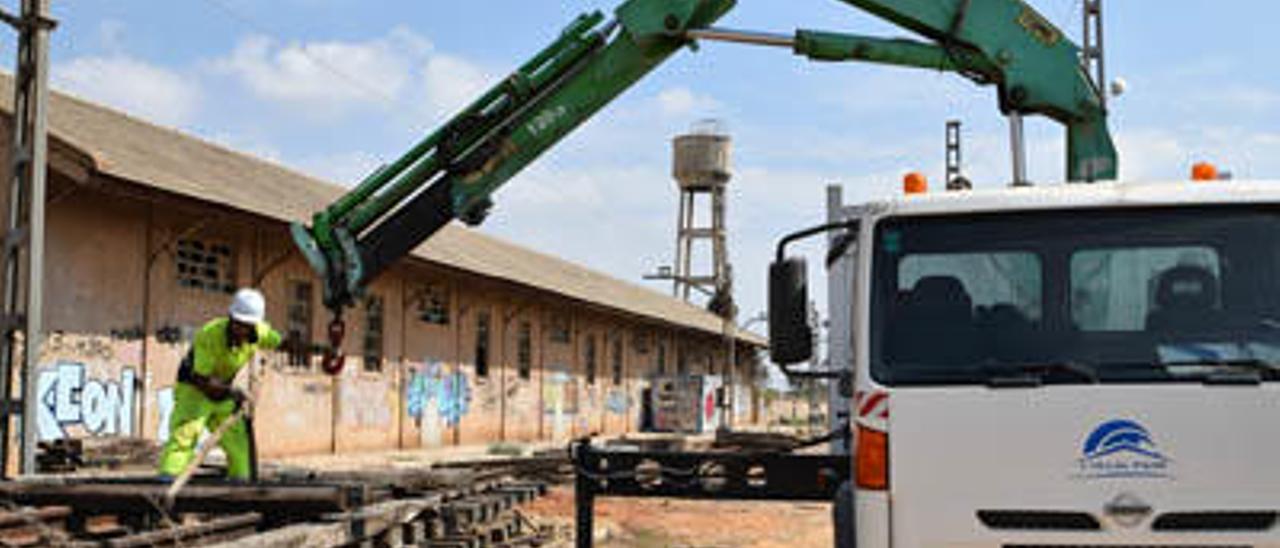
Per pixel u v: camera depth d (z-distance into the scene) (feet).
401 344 93.61
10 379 41.86
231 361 32.14
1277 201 20.74
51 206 59.77
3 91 61.93
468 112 34.47
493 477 40.55
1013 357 20.42
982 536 19.77
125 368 64.54
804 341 21.84
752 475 34.06
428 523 32.65
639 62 33.91
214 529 28.53
